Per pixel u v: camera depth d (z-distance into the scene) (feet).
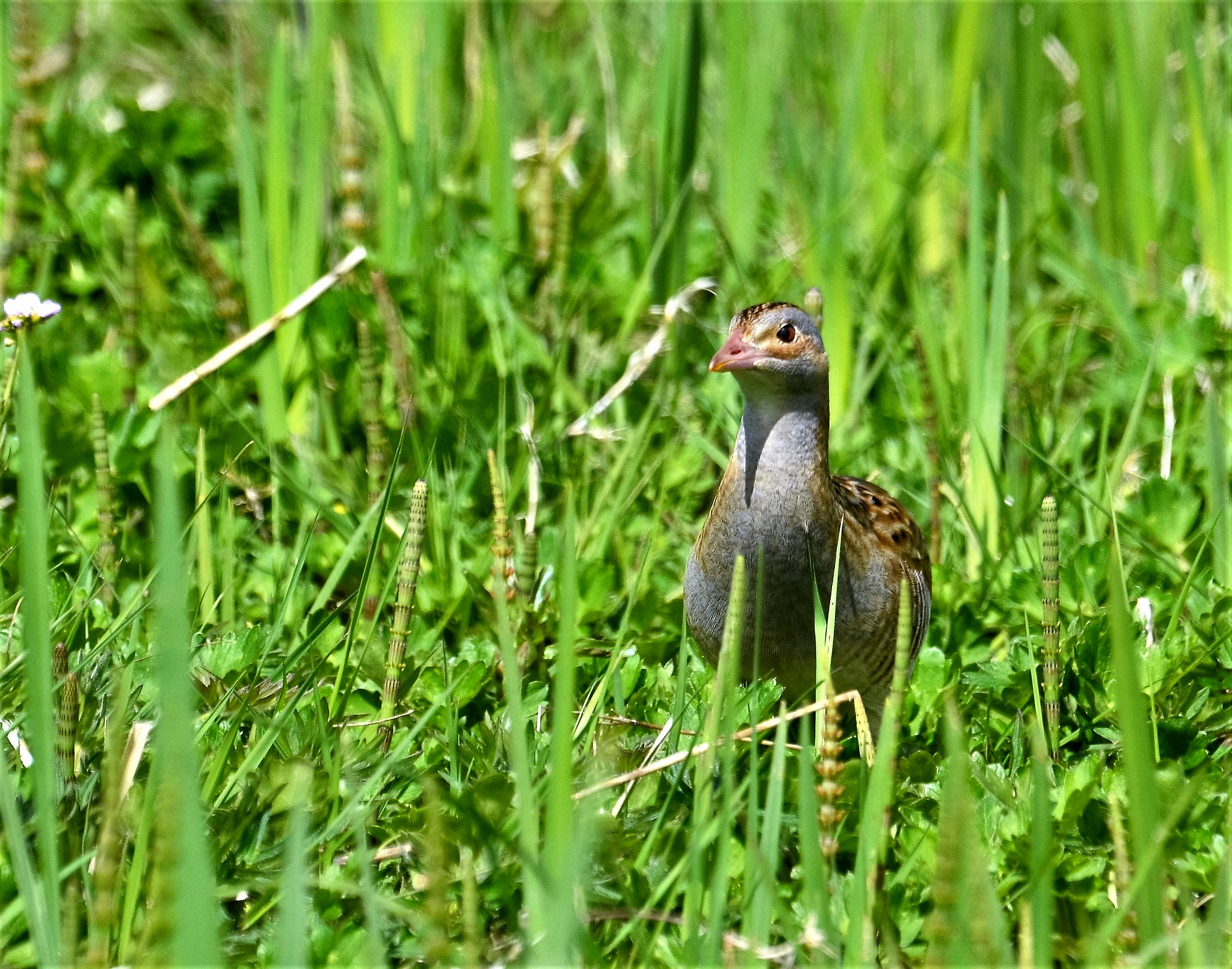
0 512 30.96
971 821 17.17
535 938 18.24
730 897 21.15
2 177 41.11
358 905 20.61
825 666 22.65
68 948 17.58
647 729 24.86
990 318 34.12
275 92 35.81
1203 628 28.73
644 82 50.21
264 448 31.27
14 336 27.66
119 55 53.88
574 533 17.29
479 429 34.47
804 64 50.16
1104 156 45.21
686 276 42.47
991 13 46.16
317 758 23.12
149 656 25.53
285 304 36.40
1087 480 35.32
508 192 42.91
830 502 26.11
